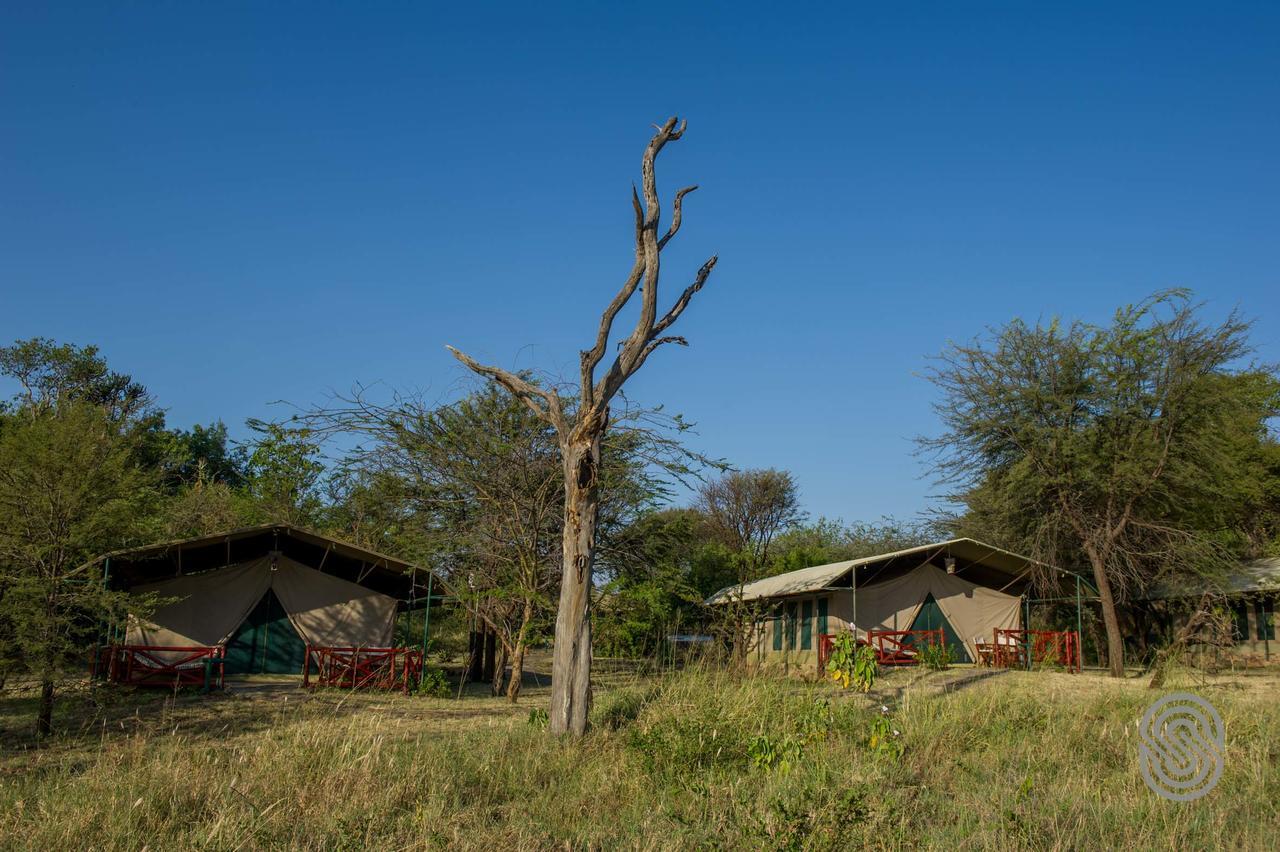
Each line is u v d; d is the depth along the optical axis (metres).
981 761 10.32
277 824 7.31
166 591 22.73
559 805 8.44
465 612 22.14
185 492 34.88
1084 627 30.66
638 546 21.62
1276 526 33.31
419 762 9.35
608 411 12.64
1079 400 24.92
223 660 20.77
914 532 49.59
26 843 6.86
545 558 19.80
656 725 10.80
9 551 14.06
